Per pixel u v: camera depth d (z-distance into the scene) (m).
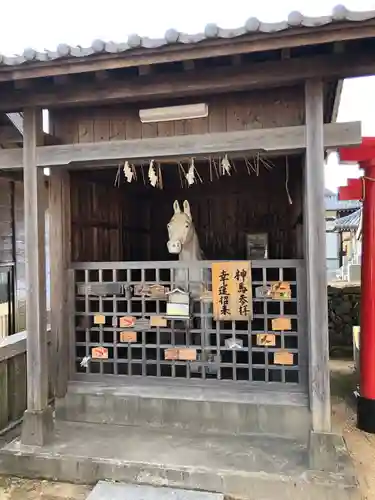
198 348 3.67
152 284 3.78
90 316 3.99
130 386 3.78
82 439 3.47
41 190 3.47
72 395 3.87
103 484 3.00
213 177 5.35
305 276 3.46
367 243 3.95
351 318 7.82
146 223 6.33
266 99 3.33
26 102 3.33
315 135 2.95
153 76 3.06
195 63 2.90
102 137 3.61
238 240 5.96
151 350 4.58
